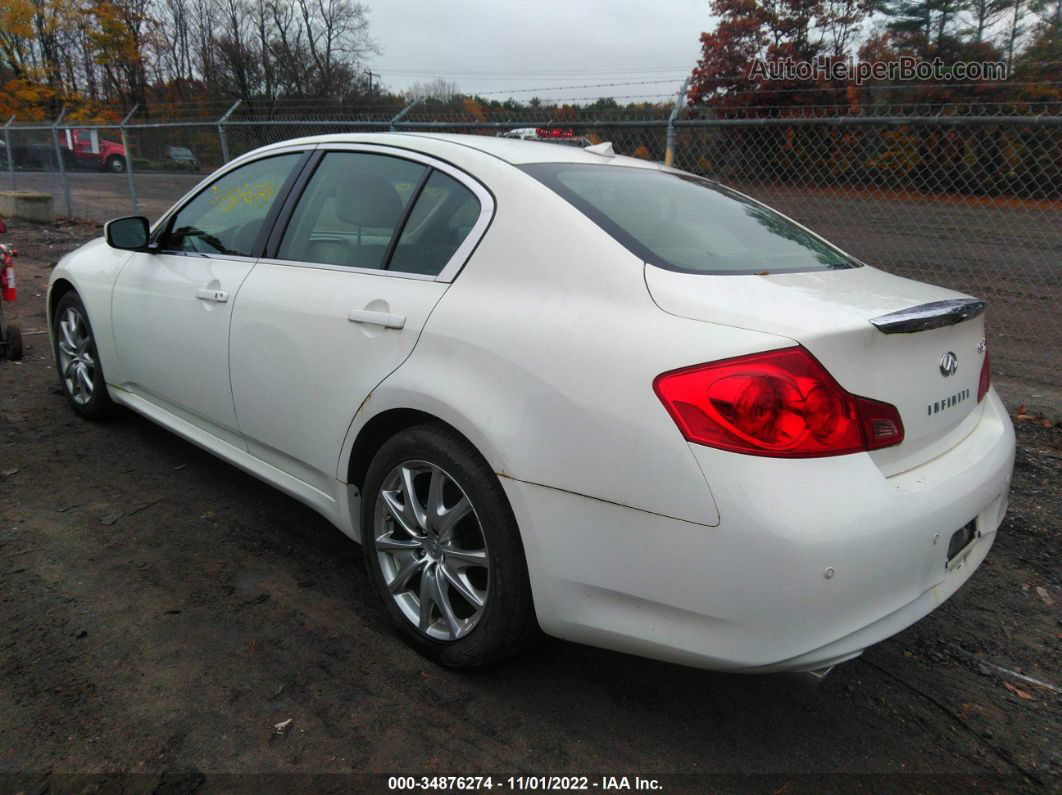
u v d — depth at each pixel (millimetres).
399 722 2229
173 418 3729
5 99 32406
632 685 2445
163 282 3543
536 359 2088
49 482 3725
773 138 6770
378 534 2580
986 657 2670
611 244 2184
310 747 2115
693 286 2043
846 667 2594
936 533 1958
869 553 1800
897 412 1961
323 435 2734
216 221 3484
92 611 2703
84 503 3527
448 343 2303
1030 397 5535
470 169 2574
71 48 35438
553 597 2086
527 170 2510
